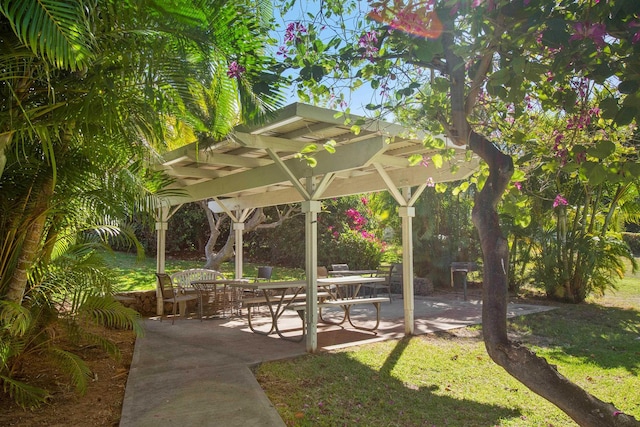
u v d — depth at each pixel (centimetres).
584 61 205
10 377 405
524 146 293
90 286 425
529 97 307
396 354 545
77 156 375
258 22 368
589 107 250
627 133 266
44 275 408
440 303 988
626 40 191
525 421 352
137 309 880
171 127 525
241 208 999
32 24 217
